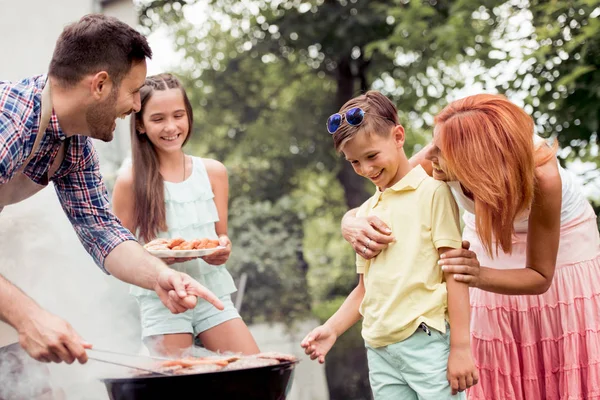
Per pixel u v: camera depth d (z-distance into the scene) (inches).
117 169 156.8
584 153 171.3
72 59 79.7
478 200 84.0
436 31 280.1
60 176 89.0
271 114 440.8
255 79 439.8
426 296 85.4
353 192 393.1
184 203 110.3
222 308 81.2
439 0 336.8
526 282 87.0
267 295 272.1
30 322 71.7
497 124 83.0
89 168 90.6
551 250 87.0
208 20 426.0
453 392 83.3
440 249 85.7
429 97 336.8
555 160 86.4
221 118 441.7
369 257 87.7
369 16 364.5
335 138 88.0
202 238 109.3
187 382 70.6
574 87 162.4
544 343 93.0
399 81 353.7
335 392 324.5
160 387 70.9
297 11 397.1
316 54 406.3
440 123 86.8
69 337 71.6
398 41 307.7
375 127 86.0
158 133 108.0
